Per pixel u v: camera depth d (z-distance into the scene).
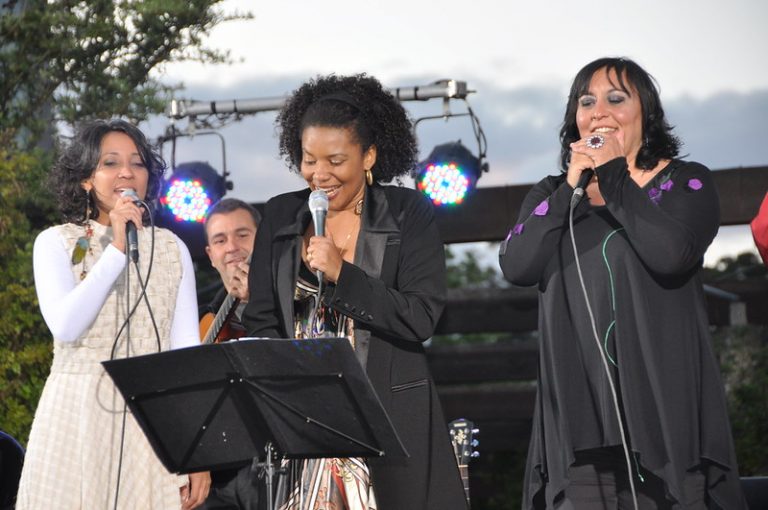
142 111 8.66
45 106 8.91
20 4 8.72
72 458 4.04
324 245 3.77
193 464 3.76
